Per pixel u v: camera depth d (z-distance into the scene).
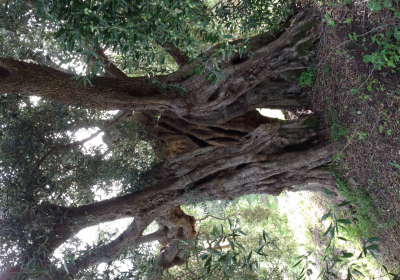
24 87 5.43
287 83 7.16
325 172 7.14
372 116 5.53
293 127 7.03
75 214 7.21
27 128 7.04
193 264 9.59
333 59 5.83
